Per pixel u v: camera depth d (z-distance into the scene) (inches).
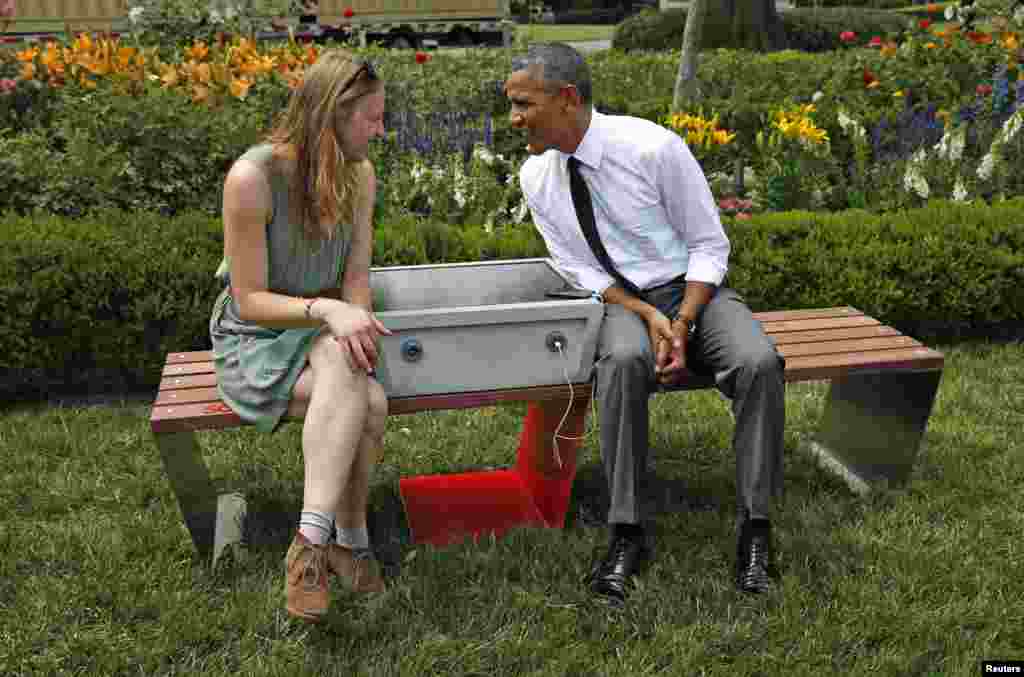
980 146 250.8
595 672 97.7
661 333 115.2
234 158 209.8
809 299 185.9
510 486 137.1
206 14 297.3
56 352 166.6
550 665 97.7
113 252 165.3
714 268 119.8
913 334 197.6
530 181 126.5
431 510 130.2
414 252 180.2
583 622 105.1
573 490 138.3
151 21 294.7
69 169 195.0
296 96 103.9
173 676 97.0
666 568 115.0
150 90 217.6
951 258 185.6
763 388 110.8
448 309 109.7
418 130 257.3
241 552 118.1
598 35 1068.5
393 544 121.8
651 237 122.6
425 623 104.1
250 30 300.4
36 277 161.0
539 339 112.4
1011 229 190.1
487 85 308.3
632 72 381.4
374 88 104.0
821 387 173.0
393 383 110.3
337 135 103.9
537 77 115.0
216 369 113.0
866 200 236.4
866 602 107.0
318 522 97.2
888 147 260.7
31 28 586.9
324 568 97.3
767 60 384.5
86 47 247.3
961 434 149.6
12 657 98.6
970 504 130.3
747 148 265.9
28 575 114.7
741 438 112.7
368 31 774.5
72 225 172.9
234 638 103.1
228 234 104.0
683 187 120.3
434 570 113.7
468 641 101.1
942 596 108.6
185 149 205.2
